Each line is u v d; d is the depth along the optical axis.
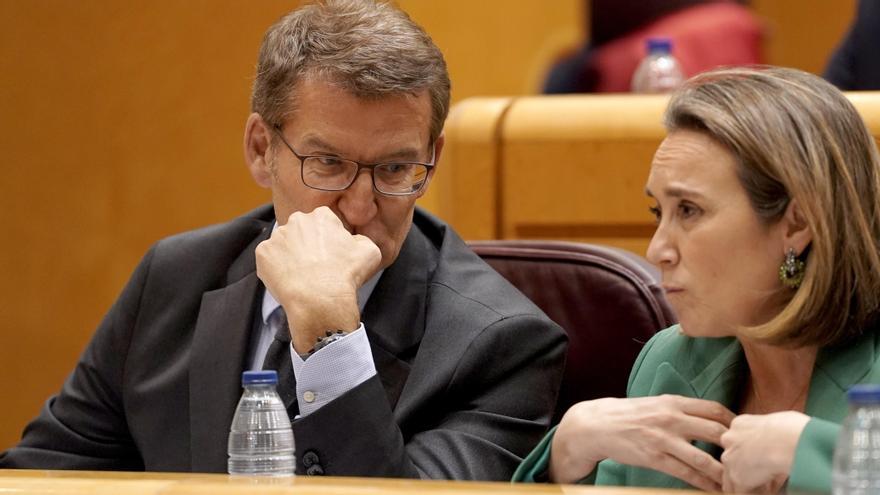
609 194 10.98
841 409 6.27
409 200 7.78
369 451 7.06
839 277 6.18
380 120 7.61
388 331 7.96
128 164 15.97
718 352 7.07
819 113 6.23
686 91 6.49
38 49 16.17
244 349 8.15
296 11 7.97
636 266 8.63
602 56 16.30
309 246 7.42
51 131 16.19
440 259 8.34
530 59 16.42
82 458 8.68
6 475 6.35
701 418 6.40
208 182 15.73
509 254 8.95
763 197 6.23
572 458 6.68
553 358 8.05
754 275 6.32
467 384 7.84
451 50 15.95
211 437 7.98
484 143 11.30
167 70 15.78
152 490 5.54
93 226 16.11
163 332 8.55
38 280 16.31
